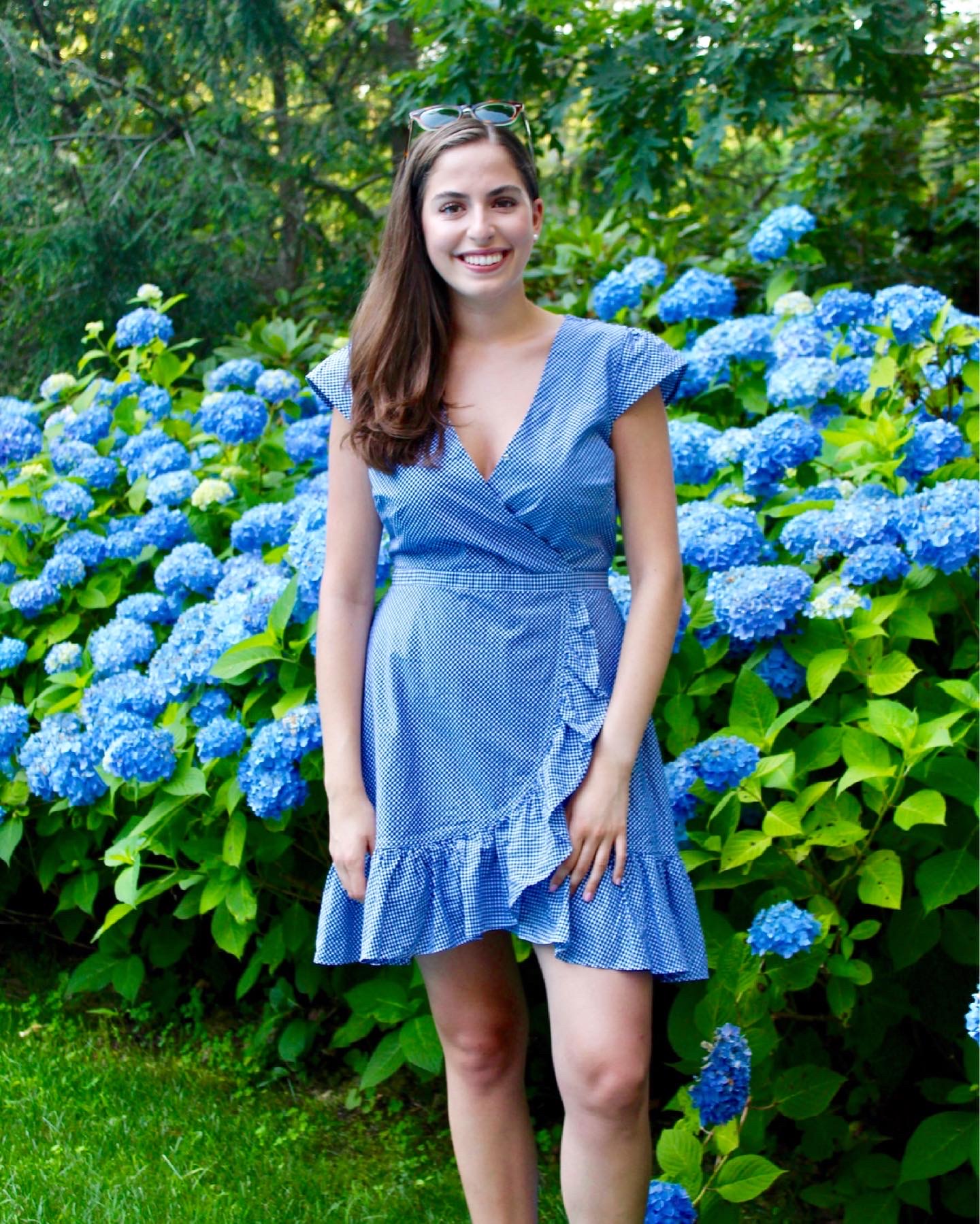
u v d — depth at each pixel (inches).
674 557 71.1
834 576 98.8
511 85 171.9
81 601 129.1
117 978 116.0
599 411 69.4
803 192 190.9
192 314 199.2
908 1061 97.2
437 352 71.0
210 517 133.3
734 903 94.3
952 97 204.4
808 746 92.3
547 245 183.6
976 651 97.7
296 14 209.2
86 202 196.2
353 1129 102.0
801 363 116.6
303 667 104.0
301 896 110.8
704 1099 75.5
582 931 66.6
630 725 68.0
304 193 223.5
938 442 105.1
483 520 69.1
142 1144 97.0
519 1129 75.7
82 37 211.0
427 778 70.1
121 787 110.7
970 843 91.1
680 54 165.9
